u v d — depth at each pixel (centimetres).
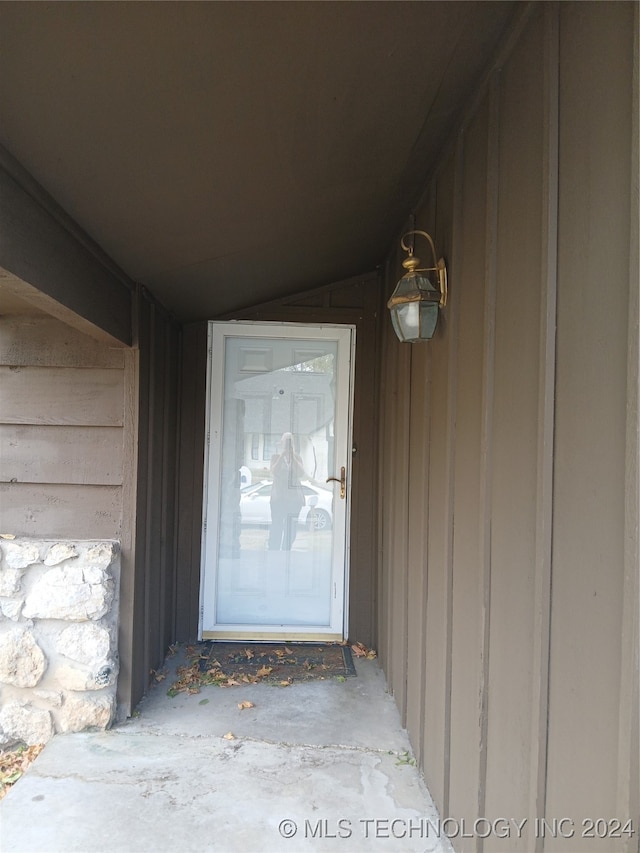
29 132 147
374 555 363
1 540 251
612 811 93
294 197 228
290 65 147
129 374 265
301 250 292
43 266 177
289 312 368
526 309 135
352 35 142
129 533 262
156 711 268
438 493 213
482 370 166
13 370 264
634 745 87
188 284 293
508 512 143
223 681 303
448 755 188
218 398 367
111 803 198
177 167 183
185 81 145
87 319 214
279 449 371
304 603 367
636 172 89
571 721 108
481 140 174
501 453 149
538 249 129
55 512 262
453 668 187
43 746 243
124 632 260
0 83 131
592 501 102
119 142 163
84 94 141
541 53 130
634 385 89
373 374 369
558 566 115
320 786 211
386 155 217
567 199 115
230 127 167
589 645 102
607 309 99
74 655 246
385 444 339
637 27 89
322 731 252
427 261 244
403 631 265
